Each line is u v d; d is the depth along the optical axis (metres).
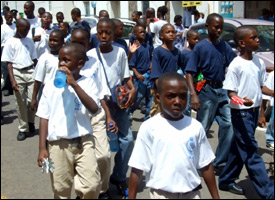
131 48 5.70
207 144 2.91
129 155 4.11
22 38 6.25
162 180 2.74
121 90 4.09
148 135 2.80
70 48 3.16
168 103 2.72
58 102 3.18
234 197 4.14
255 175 3.88
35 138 6.32
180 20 10.21
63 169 3.20
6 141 6.17
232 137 4.49
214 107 4.57
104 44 4.05
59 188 3.23
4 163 5.12
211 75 4.52
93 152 3.25
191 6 12.78
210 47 4.50
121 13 18.52
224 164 4.60
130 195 2.84
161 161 2.75
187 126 2.81
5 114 8.03
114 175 4.17
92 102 3.14
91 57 3.97
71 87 3.20
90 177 3.17
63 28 8.23
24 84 6.22
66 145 3.17
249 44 3.92
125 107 4.07
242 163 4.14
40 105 3.22
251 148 3.91
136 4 17.73
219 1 14.59
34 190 4.33
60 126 3.15
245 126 3.90
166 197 2.78
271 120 5.52
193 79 4.62
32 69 6.25
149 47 6.77
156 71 5.14
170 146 2.75
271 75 5.04
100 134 3.88
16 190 4.30
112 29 4.09
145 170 2.81
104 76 4.02
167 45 5.19
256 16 14.37
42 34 7.27
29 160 5.28
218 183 4.32
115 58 4.15
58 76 3.03
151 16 9.85
